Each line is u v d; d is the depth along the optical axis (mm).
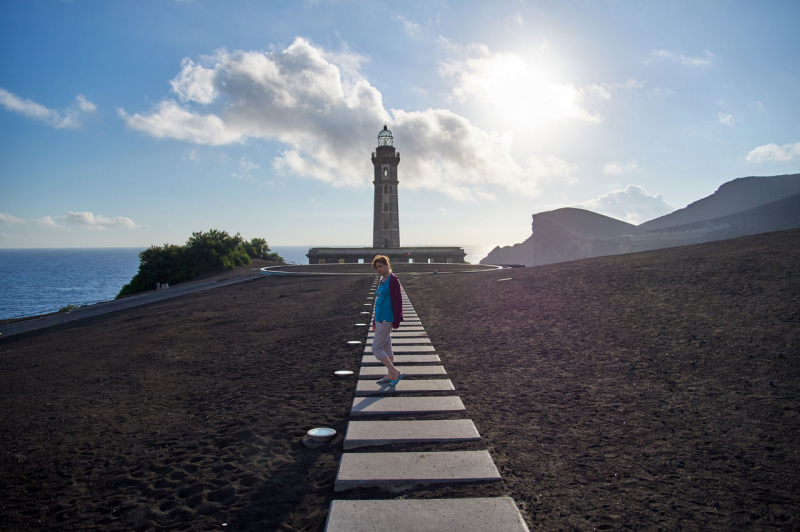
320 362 8211
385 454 4270
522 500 3430
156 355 9812
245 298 21891
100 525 3314
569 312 11297
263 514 3389
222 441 4801
